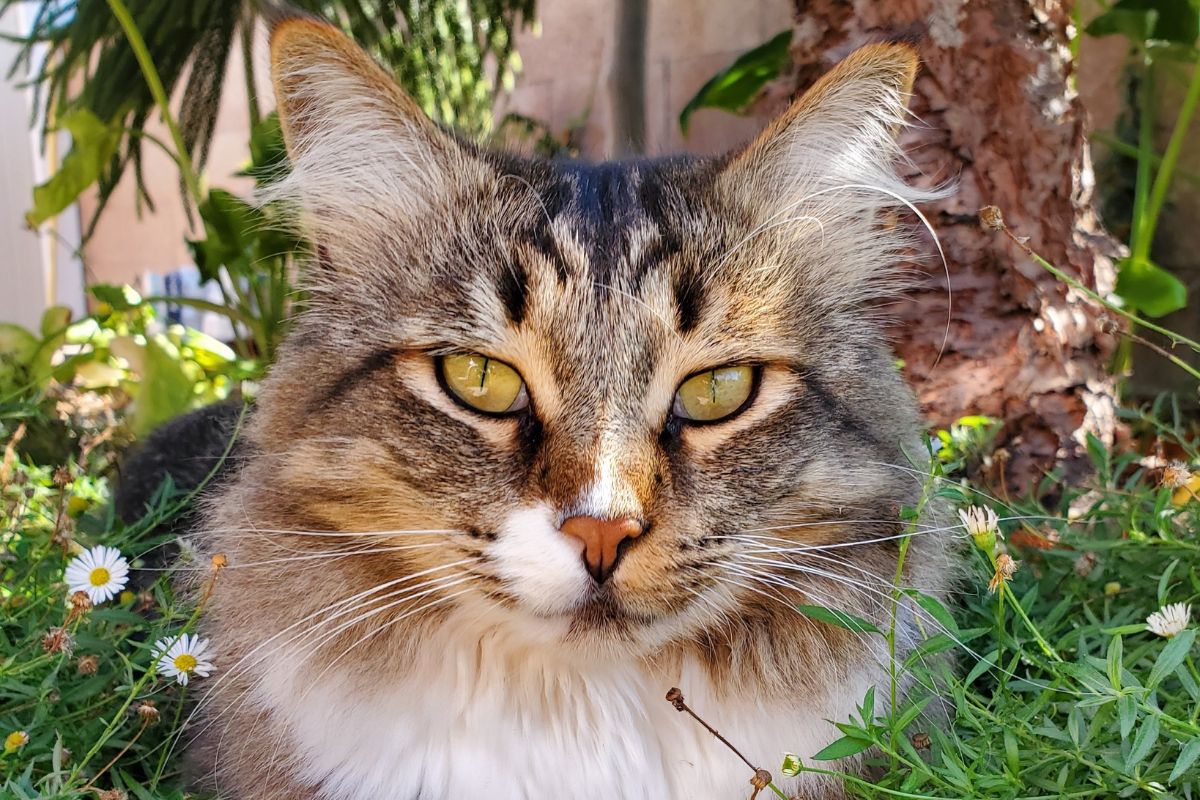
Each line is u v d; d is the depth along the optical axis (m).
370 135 0.41
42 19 0.76
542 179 0.41
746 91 0.68
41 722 0.40
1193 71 0.76
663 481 0.38
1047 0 0.54
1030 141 0.53
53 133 0.82
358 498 0.39
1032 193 0.53
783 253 0.40
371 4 0.78
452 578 0.38
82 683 0.42
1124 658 0.41
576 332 0.38
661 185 0.41
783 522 0.39
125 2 0.71
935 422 0.54
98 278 1.18
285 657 0.40
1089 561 0.46
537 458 0.38
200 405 0.66
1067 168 0.54
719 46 0.94
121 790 0.38
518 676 0.39
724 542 0.38
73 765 0.39
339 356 0.40
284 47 0.41
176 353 0.74
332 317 0.40
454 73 0.85
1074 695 0.39
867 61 0.42
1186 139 0.79
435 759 0.39
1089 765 0.37
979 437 0.52
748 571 0.39
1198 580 0.43
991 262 0.53
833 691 0.40
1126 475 0.54
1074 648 0.43
